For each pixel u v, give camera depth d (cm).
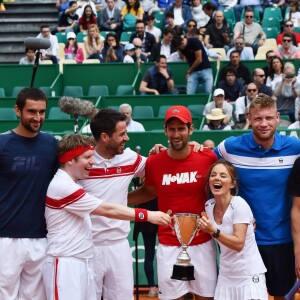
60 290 991
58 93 2509
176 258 1038
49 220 1005
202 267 1034
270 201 1041
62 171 1009
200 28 2759
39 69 2523
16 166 1007
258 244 1047
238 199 1010
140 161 1065
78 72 2523
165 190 1044
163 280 1045
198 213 1042
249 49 2558
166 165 1045
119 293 1063
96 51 2714
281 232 1045
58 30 3062
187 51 2377
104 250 1055
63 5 3141
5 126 1967
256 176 1040
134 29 2986
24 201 1012
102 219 1051
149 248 1459
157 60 2384
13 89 2492
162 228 1049
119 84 2520
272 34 2920
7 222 1010
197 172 1037
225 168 1007
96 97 2255
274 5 3053
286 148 1039
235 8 3023
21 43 3131
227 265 1012
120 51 2686
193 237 1012
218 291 1020
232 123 2039
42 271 1021
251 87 2067
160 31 2847
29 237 1015
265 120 1018
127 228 1070
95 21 2958
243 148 1042
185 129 1022
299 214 1029
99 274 1059
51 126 1972
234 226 1002
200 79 2395
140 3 3114
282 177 1039
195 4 2969
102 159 1048
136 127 1919
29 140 1018
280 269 1049
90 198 993
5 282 1013
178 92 2461
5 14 3256
